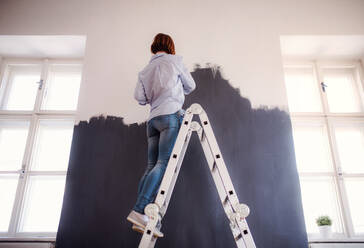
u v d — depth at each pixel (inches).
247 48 98.8
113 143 87.4
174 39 99.5
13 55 111.0
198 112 61.5
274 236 77.5
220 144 87.0
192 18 103.0
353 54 110.4
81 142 87.2
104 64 96.6
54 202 94.2
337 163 96.7
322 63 112.0
